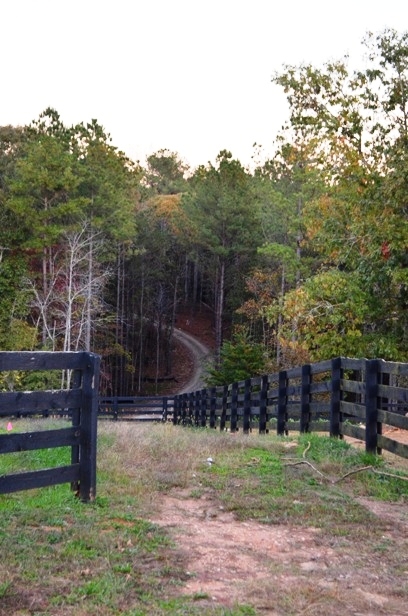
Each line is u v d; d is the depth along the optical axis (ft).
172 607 13.62
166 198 260.62
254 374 125.49
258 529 19.99
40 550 16.15
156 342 227.20
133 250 195.62
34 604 13.21
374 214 68.18
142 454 30.32
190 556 17.02
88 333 128.26
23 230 144.25
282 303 82.53
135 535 18.10
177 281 228.43
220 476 26.73
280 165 136.46
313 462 29.58
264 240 167.22
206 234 175.32
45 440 20.06
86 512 20.01
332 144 75.92
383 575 16.25
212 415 68.59
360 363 31.48
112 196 157.17
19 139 193.47
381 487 25.31
